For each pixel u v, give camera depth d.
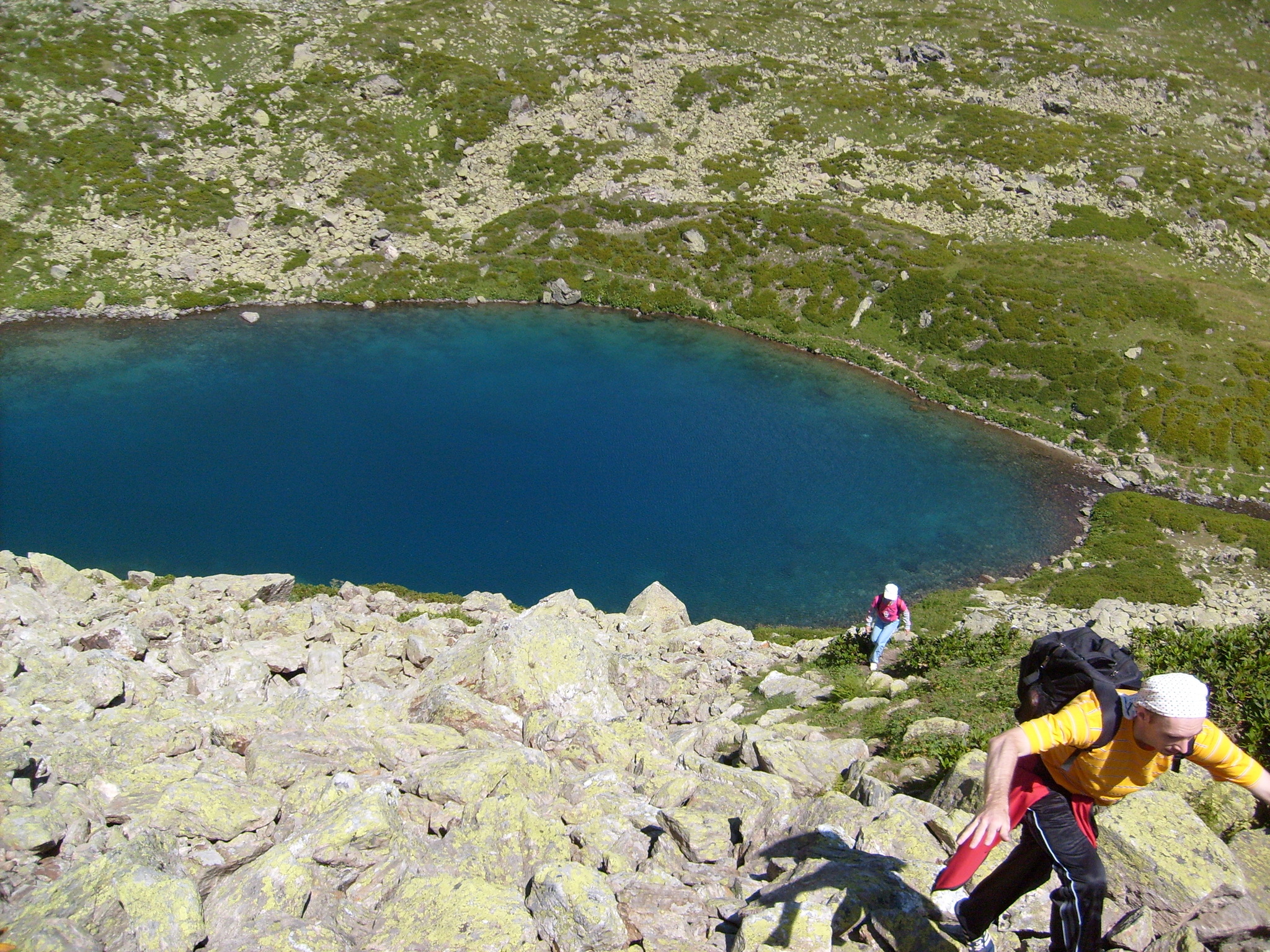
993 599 37.03
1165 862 6.33
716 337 67.12
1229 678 10.72
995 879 5.14
